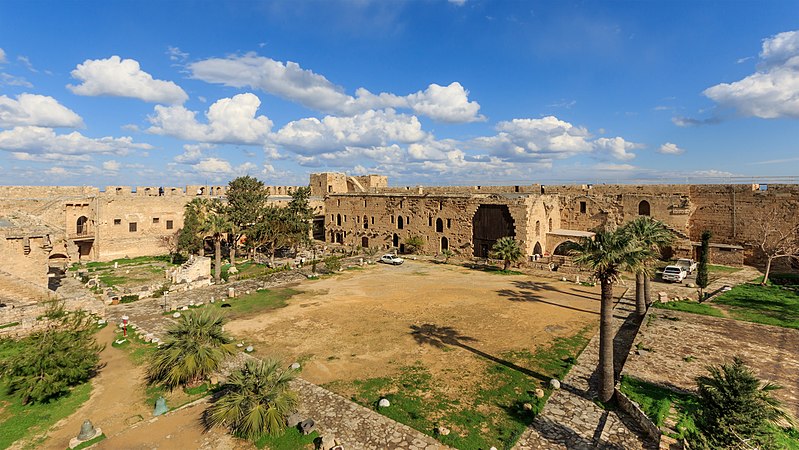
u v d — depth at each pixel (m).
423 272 50.09
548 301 35.53
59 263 54.06
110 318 31.52
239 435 16.22
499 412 17.67
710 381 14.57
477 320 30.34
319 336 27.30
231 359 23.39
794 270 44.00
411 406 18.19
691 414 15.85
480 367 22.20
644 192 55.94
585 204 58.19
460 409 17.92
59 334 20.48
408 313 32.34
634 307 33.03
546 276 46.53
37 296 31.75
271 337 27.19
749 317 27.84
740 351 22.08
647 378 19.22
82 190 59.25
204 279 43.53
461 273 49.19
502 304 34.66
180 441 15.85
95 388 20.28
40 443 15.85
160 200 63.62
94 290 38.66
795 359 20.92
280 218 55.91
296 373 21.50
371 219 71.75
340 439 15.78
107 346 25.78
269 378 17.11
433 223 62.06
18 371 18.92
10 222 39.06
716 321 27.28
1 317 27.17
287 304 35.31
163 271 51.00
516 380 20.64
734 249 46.91
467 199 57.38
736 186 48.53
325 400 18.77
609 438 15.58
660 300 32.75
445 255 58.75
